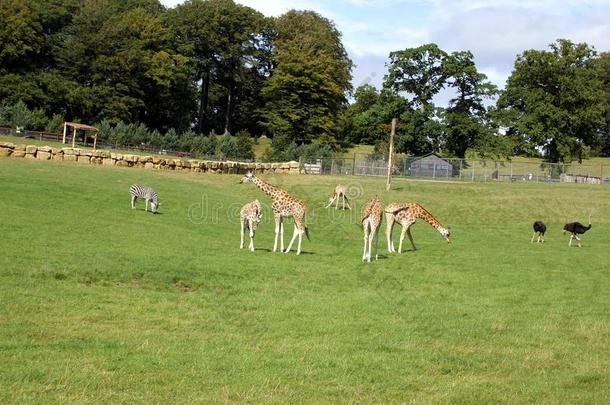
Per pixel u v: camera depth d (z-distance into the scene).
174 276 16.67
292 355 11.16
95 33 83.38
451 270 20.72
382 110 83.75
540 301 16.64
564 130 92.00
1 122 64.38
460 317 14.59
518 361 11.53
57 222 22.47
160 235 22.88
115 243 20.27
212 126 109.94
